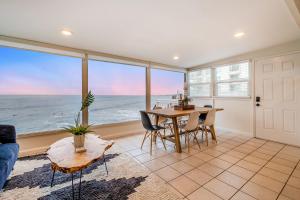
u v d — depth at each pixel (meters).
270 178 1.92
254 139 3.52
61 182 1.85
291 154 2.64
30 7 1.73
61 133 3.04
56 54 3.09
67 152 1.69
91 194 1.63
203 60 4.43
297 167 2.19
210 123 3.23
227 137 3.68
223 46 3.19
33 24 2.15
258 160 2.43
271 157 2.53
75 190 1.70
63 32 2.42
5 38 2.51
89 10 1.81
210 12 1.87
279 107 3.22
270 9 1.80
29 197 1.58
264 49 3.39
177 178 1.93
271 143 3.22
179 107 3.38
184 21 2.10
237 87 4.08
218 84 4.59
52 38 2.67
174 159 2.50
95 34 2.52
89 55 3.40
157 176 1.98
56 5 1.70
